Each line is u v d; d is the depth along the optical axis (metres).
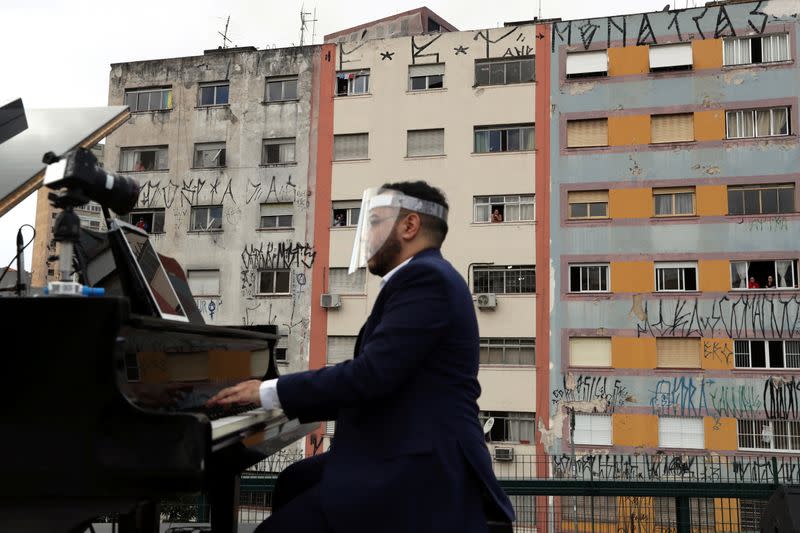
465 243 27.59
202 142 31.08
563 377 25.94
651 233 26.22
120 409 1.81
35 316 1.86
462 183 28.06
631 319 25.78
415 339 2.30
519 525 10.10
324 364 28.23
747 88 26.36
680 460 24.50
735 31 26.77
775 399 24.34
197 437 1.78
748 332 24.92
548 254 26.86
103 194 2.40
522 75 28.50
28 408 1.84
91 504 1.84
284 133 30.33
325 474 2.36
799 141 25.64
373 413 2.38
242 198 30.16
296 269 29.17
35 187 2.87
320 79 30.38
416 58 29.42
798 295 24.73
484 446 2.45
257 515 6.34
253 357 3.51
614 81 27.39
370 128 29.39
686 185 26.28
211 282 30.00
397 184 2.72
